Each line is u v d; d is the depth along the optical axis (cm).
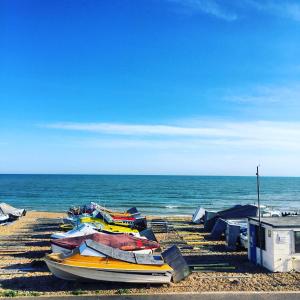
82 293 1312
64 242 1777
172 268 1438
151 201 6838
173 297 1271
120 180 16900
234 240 2067
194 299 1254
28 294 1298
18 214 3703
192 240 2377
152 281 1370
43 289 1365
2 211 3572
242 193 9169
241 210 2783
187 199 7325
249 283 1410
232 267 1634
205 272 1573
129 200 7000
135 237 1858
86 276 1374
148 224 3108
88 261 1397
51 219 3584
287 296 1277
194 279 1471
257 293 1302
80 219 2573
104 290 1345
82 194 8319
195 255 1925
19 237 2525
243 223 2384
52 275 1535
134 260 1410
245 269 1617
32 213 4206
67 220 2734
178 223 3300
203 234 2636
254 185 13400
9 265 1717
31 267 1678
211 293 1302
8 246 2194
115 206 5825
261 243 1644
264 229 1625
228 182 15988
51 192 8850
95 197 7544
